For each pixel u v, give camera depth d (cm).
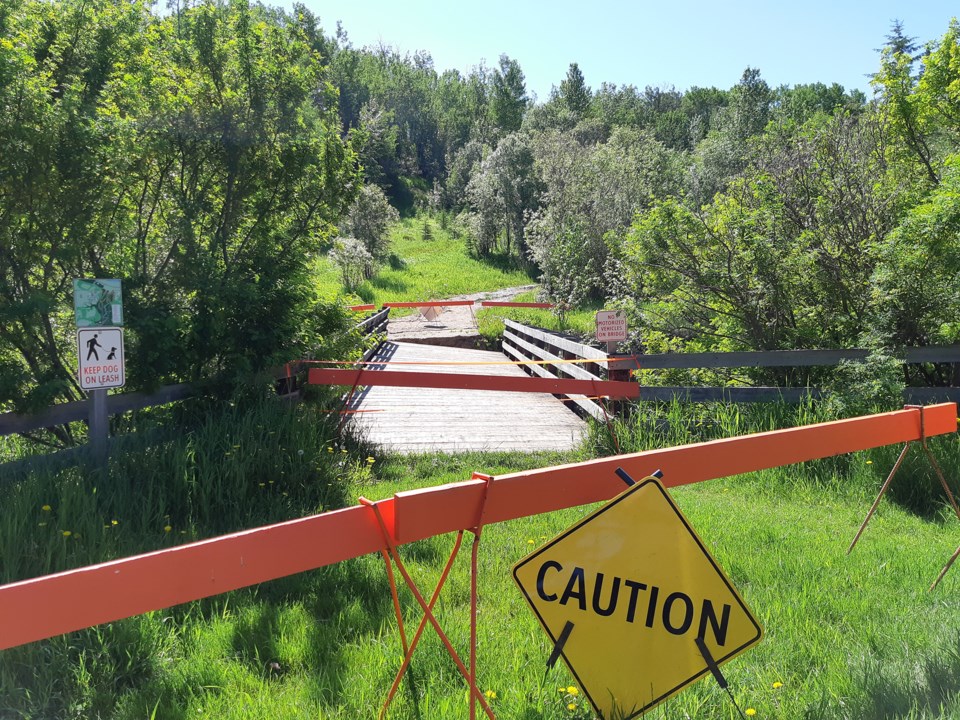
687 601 283
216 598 425
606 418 868
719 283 1045
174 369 753
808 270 1002
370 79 11694
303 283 836
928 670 330
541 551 279
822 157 1130
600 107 11394
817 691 320
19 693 319
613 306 1169
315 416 820
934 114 1084
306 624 396
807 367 1002
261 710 311
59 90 687
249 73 784
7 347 672
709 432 862
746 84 7350
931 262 872
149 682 339
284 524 254
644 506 285
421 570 475
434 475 779
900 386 809
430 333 2670
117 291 602
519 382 848
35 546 449
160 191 783
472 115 12188
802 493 709
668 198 1082
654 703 279
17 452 745
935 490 675
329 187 850
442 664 347
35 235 668
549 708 307
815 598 429
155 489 582
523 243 5581
